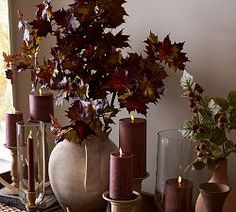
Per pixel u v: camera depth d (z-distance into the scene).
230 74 1.37
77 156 1.33
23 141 1.36
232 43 1.36
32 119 1.56
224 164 1.20
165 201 1.29
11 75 1.53
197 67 1.44
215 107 1.16
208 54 1.41
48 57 1.84
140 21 1.55
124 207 1.18
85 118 1.28
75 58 1.29
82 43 1.27
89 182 1.33
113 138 1.69
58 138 1.31
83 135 1.26
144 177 1.37
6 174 1.74
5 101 1.97
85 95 1.29
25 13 1.86
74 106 1.29
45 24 1.31
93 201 1.36
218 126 1.14
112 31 1.62
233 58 1.36
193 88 1.22
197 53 1.43
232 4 1.34
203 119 1.18
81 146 1.34
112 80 1.26
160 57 1.30
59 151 1.37
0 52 1.95
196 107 1.19
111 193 1.19
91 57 1.30
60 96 1.35
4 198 1.53
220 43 1.38
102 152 1.35
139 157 1.35
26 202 1.37
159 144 1.37
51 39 1.81
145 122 1.37
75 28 1.28
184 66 1.34
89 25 1.29
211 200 1.05
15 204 1.51
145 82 1.27
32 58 1.47
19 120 1.52
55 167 1.37
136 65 1.30
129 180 1.18
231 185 1.40
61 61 1.29
